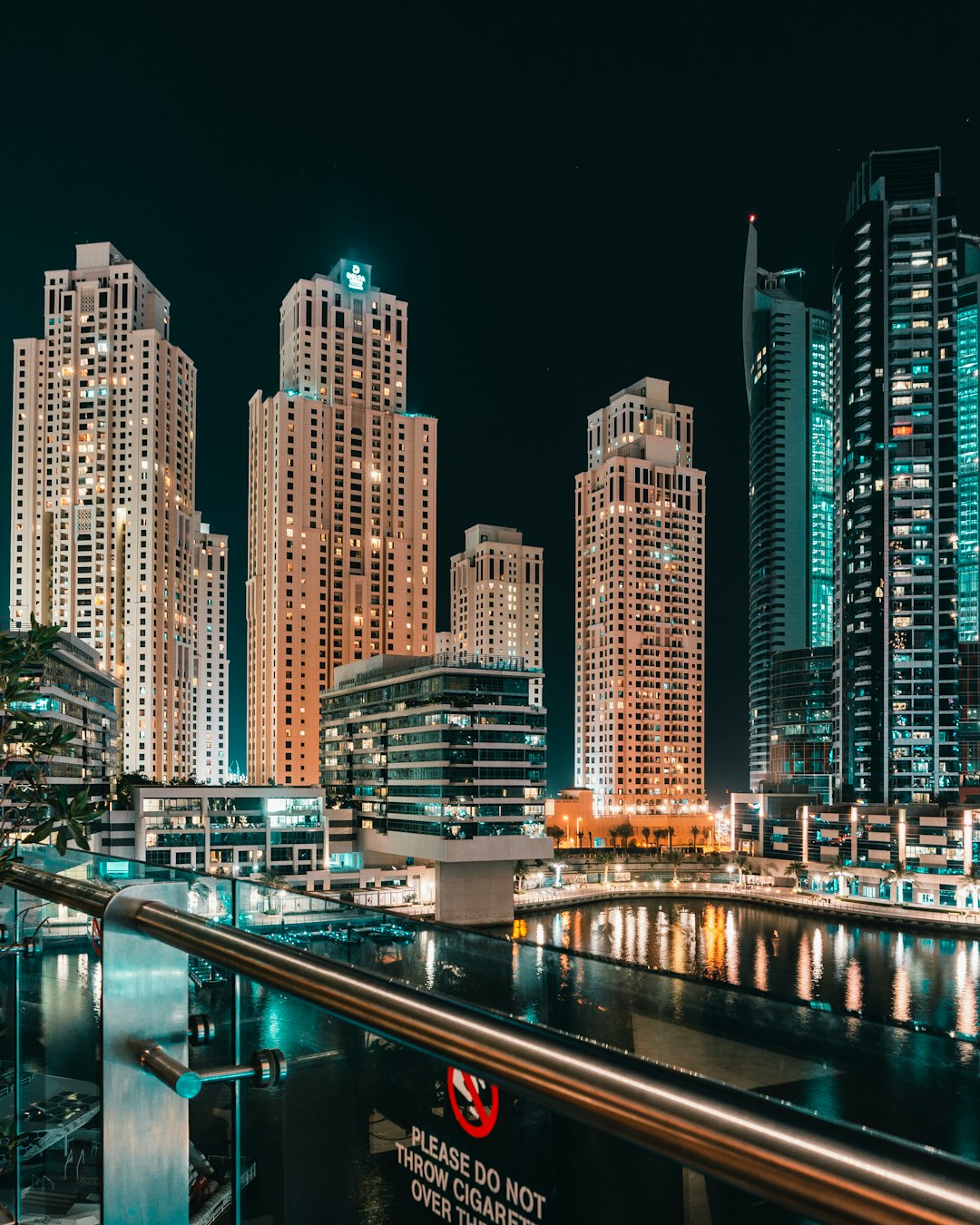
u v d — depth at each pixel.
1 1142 5.49
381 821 154.50
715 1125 1.68
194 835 135.25
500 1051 2.14
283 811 141.38
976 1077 5.07
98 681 135.00
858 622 192.62
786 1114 1.64
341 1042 4.59
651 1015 5.57
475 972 4.99
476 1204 4.12
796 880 187.75
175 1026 3.61
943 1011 107.88
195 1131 4.37
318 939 4.58
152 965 3.57
